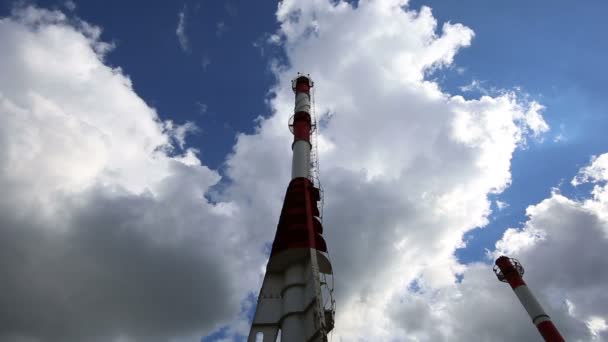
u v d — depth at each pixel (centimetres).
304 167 5812
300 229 4719
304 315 4025
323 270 4569
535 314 6681
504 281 7356
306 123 6619
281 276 4606
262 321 4184
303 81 7675
